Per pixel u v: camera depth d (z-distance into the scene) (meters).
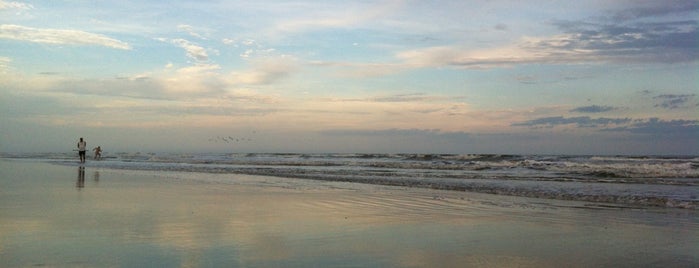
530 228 7.41
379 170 26.39
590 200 11.95
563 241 6.36
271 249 5.54
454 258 5.29
